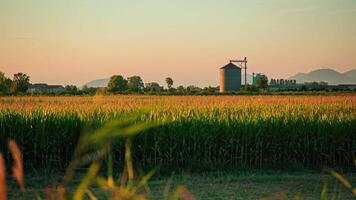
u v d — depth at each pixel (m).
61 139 19.11
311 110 27.50
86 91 81.69
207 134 19.73
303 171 19.16
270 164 20.31
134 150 19.27
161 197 13.11
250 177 17.05
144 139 19.20
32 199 12.92
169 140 19.62
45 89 138.38
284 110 25.73
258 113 24.02
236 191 14.54
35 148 18.69
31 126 19.02
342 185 15.80
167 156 19.42
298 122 20.66
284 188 15.13
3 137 18.48
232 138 20.02
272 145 20.30
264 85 142.50
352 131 20.69
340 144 20.58
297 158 20.66
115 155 19.39
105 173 17.28
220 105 31.95
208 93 83.69
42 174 17.30
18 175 1.44
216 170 18.94
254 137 20.08
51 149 18.94
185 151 19.67
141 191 13.84
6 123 18.67
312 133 20.70
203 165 19.11
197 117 21.09
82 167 17.36
